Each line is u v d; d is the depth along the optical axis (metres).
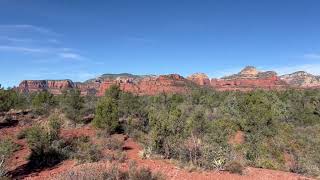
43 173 14.79
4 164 14.49
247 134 25.52
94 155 16.83
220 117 31.77
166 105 44.78
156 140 17.78
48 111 32.22
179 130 18.72
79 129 24.44
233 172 14.76
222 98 56.38
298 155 20.91
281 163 19.53
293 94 60.22
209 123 23.14
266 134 25.86
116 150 18.55
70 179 10.74
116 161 16.08
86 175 10.83
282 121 35.47
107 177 11.10
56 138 19.09
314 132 30.20
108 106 24.02
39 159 16.34
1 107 29.38
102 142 19.83
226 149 17.36
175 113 22.47
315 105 44.91
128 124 24.84
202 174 14.00
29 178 13.86
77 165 15.54
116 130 24.36
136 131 23.59
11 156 16.81
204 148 16.53
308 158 20.67
